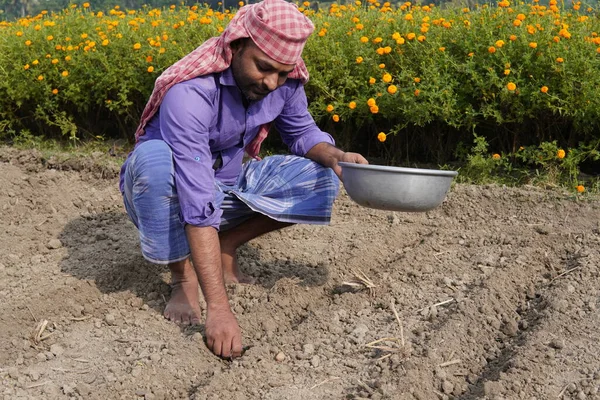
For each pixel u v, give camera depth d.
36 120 7.28
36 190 5.34
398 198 3.06
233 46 3.10
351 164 3.12
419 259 4.07
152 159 3.20
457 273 3.90
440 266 3.99
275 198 3.59
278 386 2.98
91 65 6.85
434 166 5.93
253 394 2.93
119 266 3.92
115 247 4.30
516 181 5.42
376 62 5.80
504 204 4.91
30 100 7.30
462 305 3.46
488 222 4.69
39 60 7.08
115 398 2.89
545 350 3.13
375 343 3.27
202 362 3.12
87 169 5.99
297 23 3.00
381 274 3.92
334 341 3.33
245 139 3.51
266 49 3.00
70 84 6.84
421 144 6.07
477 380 3.04
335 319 3.49
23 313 3.49
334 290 3.83
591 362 3.06
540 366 3.02
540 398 2.85
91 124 7.21
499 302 3.57
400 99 5.52
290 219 3.54
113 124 7.23
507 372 2.99
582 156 5.35
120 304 3.63
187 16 7.34
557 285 3.71
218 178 3.60
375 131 6.07
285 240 4.50
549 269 3.95
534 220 4.71
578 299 3.57
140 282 3.84
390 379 2.96
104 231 4.62
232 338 3.13
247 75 3.10
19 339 3.33
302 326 3.43
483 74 5.47
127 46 6.71
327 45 6.02
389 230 4.59
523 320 3.47
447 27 5.75
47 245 4.42
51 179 5.61
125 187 3.46
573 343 3.20
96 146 6.96
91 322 3.50
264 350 3.17
